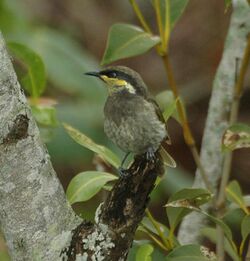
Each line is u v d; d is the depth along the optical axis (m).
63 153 14.00
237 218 11.98
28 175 7.86
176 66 18.66
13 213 7.91
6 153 7.80
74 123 14.25
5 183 7.86
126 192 7.92
